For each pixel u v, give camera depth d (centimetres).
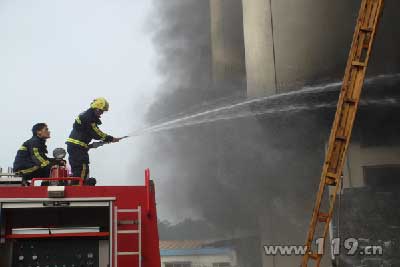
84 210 468
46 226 462
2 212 443
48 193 446
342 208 1677
